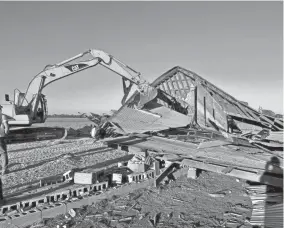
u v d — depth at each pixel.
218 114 10.70
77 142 18.56
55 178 9.10
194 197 7.64
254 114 11.13
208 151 7.61
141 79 10.41
